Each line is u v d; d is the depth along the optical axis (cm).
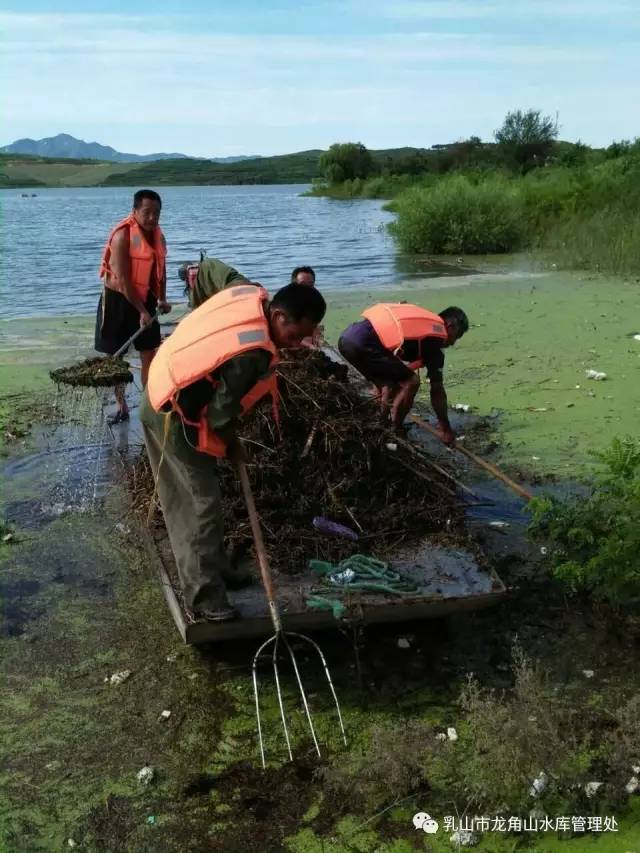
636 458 462
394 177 5759
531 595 466
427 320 592
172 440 372
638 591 423
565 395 795
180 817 318
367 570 422
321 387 534
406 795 326
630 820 314
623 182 2100
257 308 369
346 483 482
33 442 688
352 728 363
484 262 1838
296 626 397
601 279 1504
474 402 785
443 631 434
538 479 605
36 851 304
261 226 3225
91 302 1370
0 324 1156
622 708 359
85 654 418
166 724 369
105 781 337
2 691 390
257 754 350
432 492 506
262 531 452
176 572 431
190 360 361
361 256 2020
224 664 409
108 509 571
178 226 3306
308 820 316
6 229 3161
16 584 480
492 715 339
